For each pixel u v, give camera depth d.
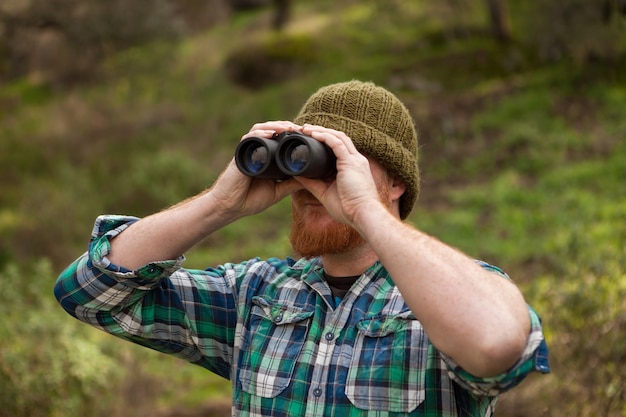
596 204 9.22
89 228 11.74
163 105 16.44
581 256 4.80
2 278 5.12
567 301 4.23
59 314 5.12
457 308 1.48
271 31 19.12
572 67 13.65
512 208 10.01
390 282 1.82
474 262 1.62
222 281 2.01
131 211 12.49
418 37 16.73
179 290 1.96
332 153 1.71
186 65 18.61
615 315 4.14
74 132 15.86
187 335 1.96
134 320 1.92
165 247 1.85
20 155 15.75
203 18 22.22
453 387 1.68
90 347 4.95
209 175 13.05
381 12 18.14
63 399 4.73
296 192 1.85
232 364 1.92
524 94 13.27
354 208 1.63
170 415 5.53
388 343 1.72
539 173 10.99
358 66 16.02
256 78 16.95
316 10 20.11
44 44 20.19
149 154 14.36
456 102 13.69
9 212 12.97
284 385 1.76
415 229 1.60
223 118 15.56
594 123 11.95
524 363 1.49
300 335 1.82
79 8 18.86
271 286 1.93
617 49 13.32
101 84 18.14
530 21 14.78
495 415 4.20
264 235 10.84
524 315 1.52
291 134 1.67
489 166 11.60
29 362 4.73
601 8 13.41
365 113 1.86
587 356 4.07
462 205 10.54
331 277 1.88
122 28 18.28
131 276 1.82
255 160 1.77
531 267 7.11
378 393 1.68
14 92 19.72
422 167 12.05
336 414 1.70
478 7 16.89
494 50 15.27
